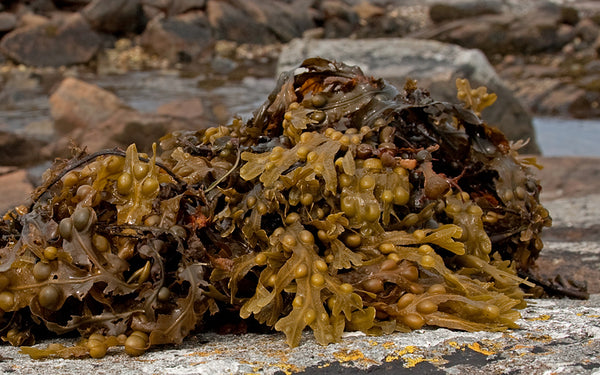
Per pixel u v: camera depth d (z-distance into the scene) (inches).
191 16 456.1
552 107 347.9
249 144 49.9
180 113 241.1
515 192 52.1
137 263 45.6
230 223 46.9
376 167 46.4
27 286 44.4
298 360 43.2
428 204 47.6
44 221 45.5
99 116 231.5
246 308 44.4
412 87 51.7
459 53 237.1
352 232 46.1
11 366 43.0
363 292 45.0
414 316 44.9
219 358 43.4
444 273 45.4
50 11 443.2
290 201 46.1
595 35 496.4
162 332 44.1
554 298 53.4
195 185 47.8
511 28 492.4
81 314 45.1
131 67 395.5
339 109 49.1
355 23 553.6
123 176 45.6
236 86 345.4
